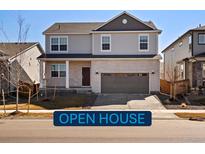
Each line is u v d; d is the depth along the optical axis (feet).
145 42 104.17
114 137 38.78
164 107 75.66
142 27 104.37
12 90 102.99
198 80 100.01
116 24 105.29
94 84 102.89
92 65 103.14
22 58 113.91
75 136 39.32
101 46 105.29
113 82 102.99
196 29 103.30
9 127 48.19
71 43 108.47
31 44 124.16
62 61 106.52
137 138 37.99
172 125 50.34
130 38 104.37
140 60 102.22
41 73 103.71
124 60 102.47
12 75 96.68
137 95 96.37
